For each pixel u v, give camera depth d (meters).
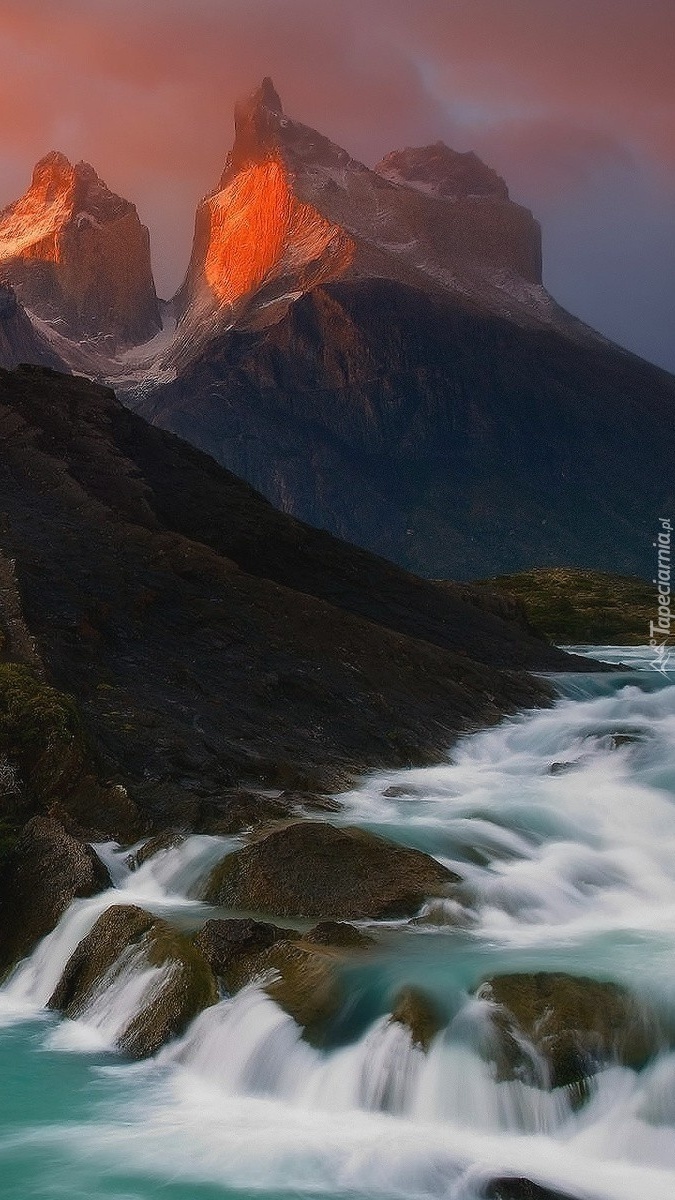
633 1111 17.55
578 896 26.06
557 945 22.61
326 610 48.34
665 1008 18.91
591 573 163.00
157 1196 16.44
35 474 56.19
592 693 55.81
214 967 21.75
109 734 33.47
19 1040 21.83
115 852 28.30
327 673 44.00
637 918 25.08
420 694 45.72
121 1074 20.30
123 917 23.69
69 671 36.66
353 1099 18.64
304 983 20.56
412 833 28.64
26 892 26.62
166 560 48.94
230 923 22.36
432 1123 18.05
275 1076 19.38
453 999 19.53
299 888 25.14
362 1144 17.53
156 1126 18.38
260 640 44.88
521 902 25.09
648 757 37.97
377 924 23.98
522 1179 16.05
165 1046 20.88
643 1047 18.25
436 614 62.38
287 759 35.97
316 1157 17.31
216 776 32.84
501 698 49.41
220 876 25.98
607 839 30.41
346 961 21.00
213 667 41.44
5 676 32.75
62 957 24.53
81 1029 22.28
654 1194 16.17
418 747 40.75
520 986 19.50
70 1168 17.17
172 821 29.47
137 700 36.44
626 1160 17.06
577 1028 18.45
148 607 44.06
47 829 27.97
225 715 37.75
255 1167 17.11
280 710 39.91
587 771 37.72
